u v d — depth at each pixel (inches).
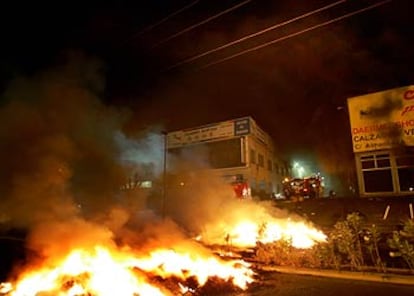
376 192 767.7
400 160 750.5
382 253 373.4
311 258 349.4
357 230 353.4
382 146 772.6
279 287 288.8
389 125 769.6
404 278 287.3
